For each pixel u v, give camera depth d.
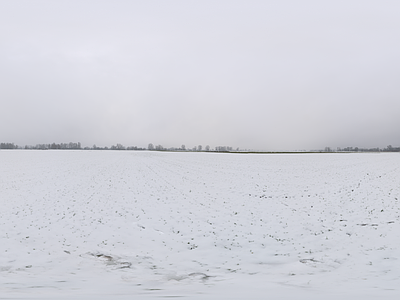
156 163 41.91
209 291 6.33
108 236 12.10
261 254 10.38
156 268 8.84
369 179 24.77
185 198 19.30
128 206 17.12
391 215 14.58
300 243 11.48
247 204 17.77
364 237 11.75
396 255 9.54
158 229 13.25
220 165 38.47
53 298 5.29
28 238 11.38
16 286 6.55
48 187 22.16
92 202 17.86
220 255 10.27
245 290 6.44
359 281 7.35
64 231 12.49
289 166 36.41
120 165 38.72
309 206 17.09
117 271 8.45
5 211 15.20
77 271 8.31
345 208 16.33
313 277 7.91
